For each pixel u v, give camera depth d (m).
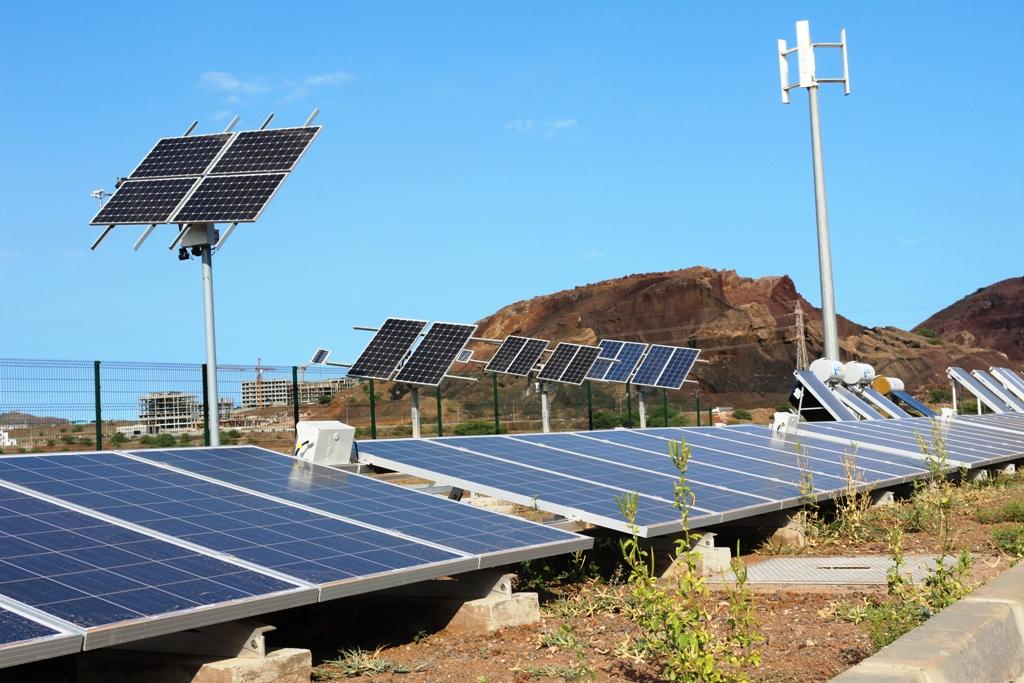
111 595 7.30
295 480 11.92
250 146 18.58
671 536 13.87
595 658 9.16
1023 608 7.86
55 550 7.95
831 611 10.74
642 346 44.72
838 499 18.00
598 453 17.80
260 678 8.01
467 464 15.05
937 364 152.12
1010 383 57.06
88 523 8.77
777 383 136.12
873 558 14.55
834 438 25.22
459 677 8.65
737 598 8.41
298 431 14.31
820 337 145.75
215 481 11.15
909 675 6.11
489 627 10.37
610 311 160.12
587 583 13.10
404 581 9.05
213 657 8.23
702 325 152.50
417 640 10.14
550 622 10.90
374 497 11.77
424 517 11.24
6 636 6.32
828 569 13.76
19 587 7.12
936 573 10.27
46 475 10.05
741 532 16.58
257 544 9.09
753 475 17.58
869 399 41.62
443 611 10.68
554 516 16.59
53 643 6.43
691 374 135.38
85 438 20.58
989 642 7.15
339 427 14.37
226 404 23.80
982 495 21.38
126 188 18.11
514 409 54.62
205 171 18.17
